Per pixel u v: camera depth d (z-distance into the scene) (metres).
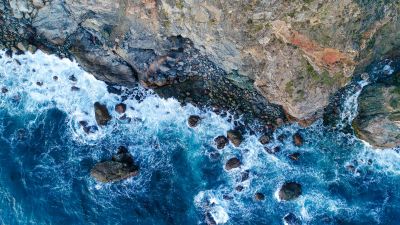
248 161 21.33
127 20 19.34
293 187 21.19
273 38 17.55
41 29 20.75
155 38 19.66
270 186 21.38
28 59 21.33
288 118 20.88
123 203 21.50
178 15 18.30
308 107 19.41
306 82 18.45
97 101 21.44
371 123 20.08
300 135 21.23
